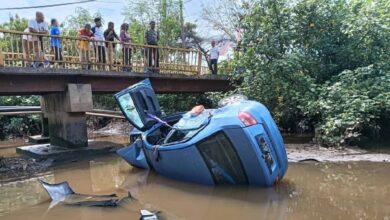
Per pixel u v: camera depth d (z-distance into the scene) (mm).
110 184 7695
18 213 5906
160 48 14062
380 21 12531
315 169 8047
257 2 14031
